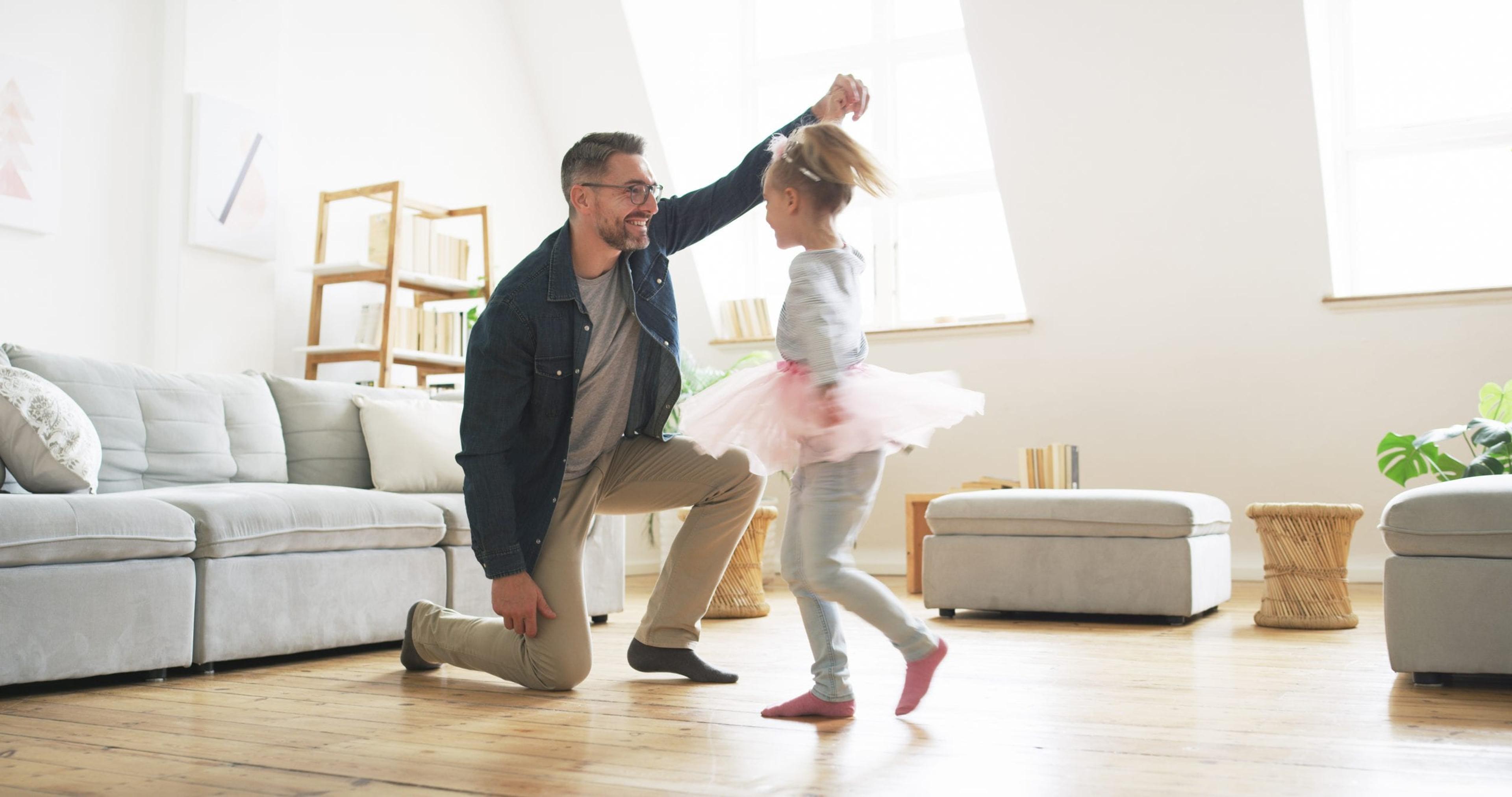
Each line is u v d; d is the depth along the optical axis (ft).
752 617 12.49
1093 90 16.22
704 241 20.02
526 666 7.41
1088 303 17.57
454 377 16.76
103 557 7.89
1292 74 15.21
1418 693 7.39
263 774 5.22
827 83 20.13
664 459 7.73
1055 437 18.22
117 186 13.10
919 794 4.75
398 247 14.71
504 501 7.03
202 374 11.11
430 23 17.76
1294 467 16.90
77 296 12.67
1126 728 6.17
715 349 20.40
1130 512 12.03
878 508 19.53
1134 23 15.64
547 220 20.31
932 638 6.37
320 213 15.28
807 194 6.34
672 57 19.51
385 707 7.00
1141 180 16.55
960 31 18.70
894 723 6.32
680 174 19.74
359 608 9.62
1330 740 5.85
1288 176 15.81
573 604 7.34
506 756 5.56
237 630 8.64
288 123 15.24
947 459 18.98
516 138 19.58
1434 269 16.40
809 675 8.23
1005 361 18.29
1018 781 4.96
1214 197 16.29
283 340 15.07
